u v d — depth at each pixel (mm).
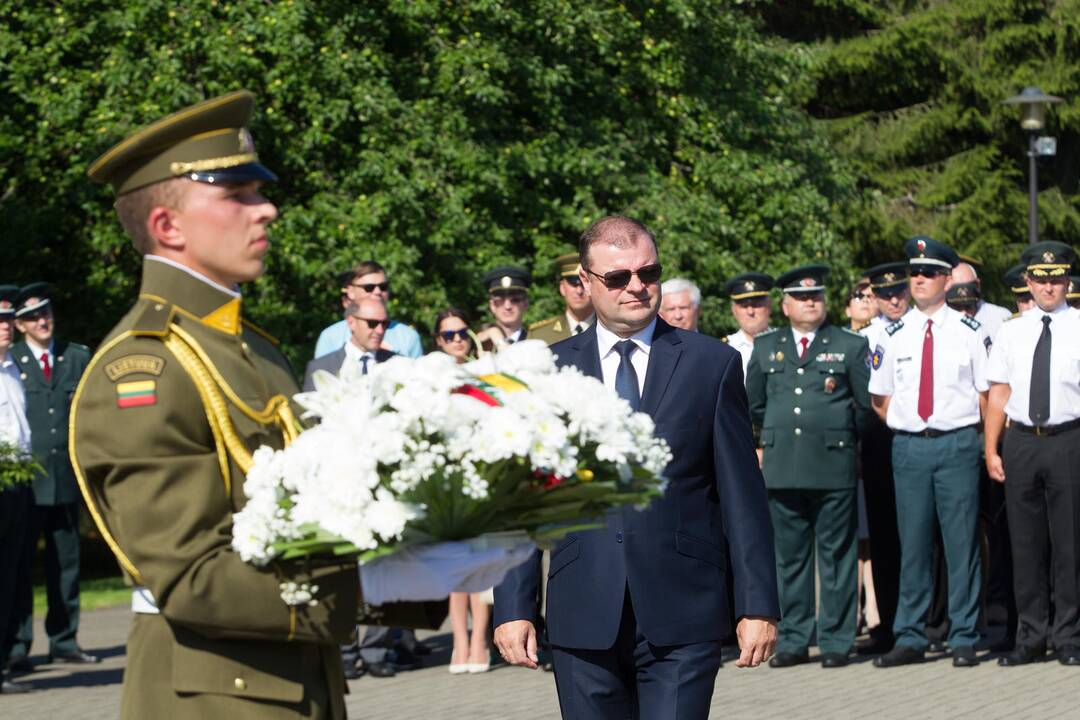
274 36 17297
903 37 31281
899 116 32125
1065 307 10258
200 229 3277
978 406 10383
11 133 18844
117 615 15805
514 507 3273
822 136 24953
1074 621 10211
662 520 4691
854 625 10555
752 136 22094
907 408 10352
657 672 4676
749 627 4680
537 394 3311
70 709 9734
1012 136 32094
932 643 11328
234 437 3168
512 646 4926
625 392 4848
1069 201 32281
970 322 10391
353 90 17391
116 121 17219
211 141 3311
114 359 3164
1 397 11461
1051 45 31719
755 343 10969
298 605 3066
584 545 4730
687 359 4848
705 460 4805
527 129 19547
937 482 10305
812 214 20984
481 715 8852
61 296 19938
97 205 18188
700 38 21516
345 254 17172
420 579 3104
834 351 10594
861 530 12109
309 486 2998
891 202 31562
